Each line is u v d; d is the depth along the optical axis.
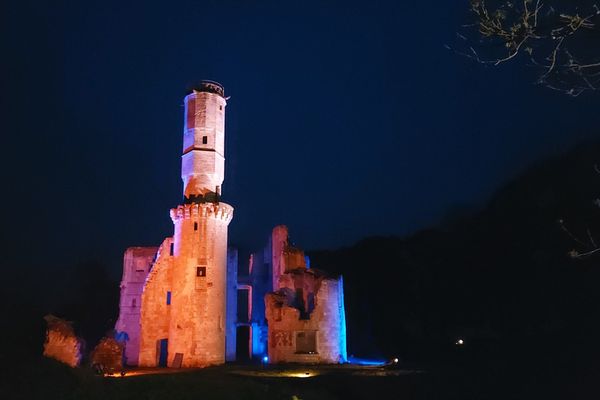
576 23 9.43
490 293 66.56
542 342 49.22
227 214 51.75
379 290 73.88
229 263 59.88
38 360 24.80
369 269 76.44
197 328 47.06
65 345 34.09
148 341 50.84
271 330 48.28
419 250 78.69
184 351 46.56
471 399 38.28
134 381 26.72
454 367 42.97
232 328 58.12
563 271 59.56
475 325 64.88
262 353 60.81
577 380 40.34
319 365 45.34
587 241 59.47
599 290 54.66
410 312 70.38
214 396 26.44
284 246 56.25
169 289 52.62
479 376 40.47
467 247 74.94
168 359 47.66
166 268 53.16
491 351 50.44
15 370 22.19
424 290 72.94
